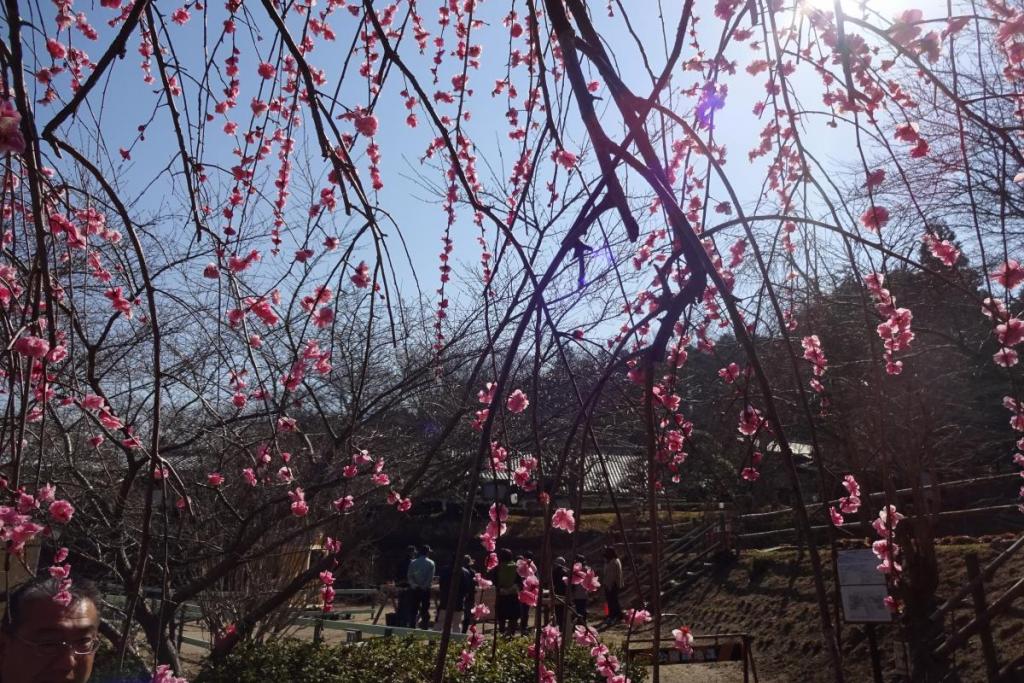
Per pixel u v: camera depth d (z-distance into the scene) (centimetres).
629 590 803
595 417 527
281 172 420
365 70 430
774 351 432
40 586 207
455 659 691
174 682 297
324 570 638
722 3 277
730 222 176
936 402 779
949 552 1038
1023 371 378
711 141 226
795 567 1189
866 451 551
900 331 289
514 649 720
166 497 241
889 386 646
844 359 476
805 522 131
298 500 530
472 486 164
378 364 565
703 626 1220
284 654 693
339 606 1562
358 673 679
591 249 203
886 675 862
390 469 650
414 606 1195
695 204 384
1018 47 296
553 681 308
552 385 552
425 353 606
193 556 634
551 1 229
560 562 544
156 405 204
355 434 538
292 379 344
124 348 539
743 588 1254
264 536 738
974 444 977
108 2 374
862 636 958
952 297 468
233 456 529
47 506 393
